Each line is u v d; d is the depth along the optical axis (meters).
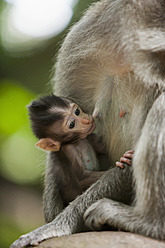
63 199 9.45
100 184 8.25
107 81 8.98
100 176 8.85
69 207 8.33
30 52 29.22
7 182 29.16
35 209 25.97
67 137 9.16
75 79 9.46
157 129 7.24
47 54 28.55
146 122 7.49
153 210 7.13
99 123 9.39
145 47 7.73
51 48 27.86
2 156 28.70
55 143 9.23
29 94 28.50
